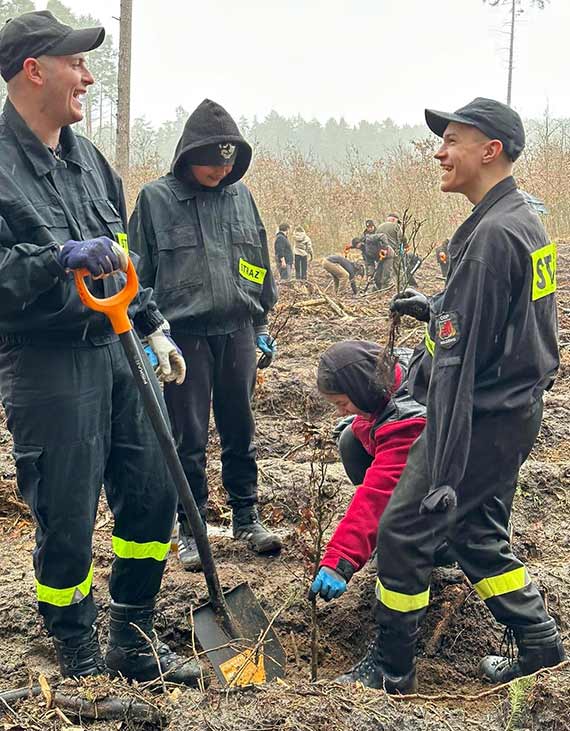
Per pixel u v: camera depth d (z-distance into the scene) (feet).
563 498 16.67
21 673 11.93
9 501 17.06
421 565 10.59
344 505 16.21
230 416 14.65
